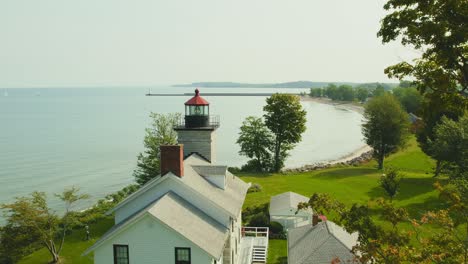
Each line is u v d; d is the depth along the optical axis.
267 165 88.81
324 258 27.33
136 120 198.75
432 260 14.52
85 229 46.66
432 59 13.88
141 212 26.50
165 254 26.02
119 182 82.12
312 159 107.81
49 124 184.88
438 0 12.81
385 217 15.40
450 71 13.88
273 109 85.50
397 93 164.62
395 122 78.50
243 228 42.19
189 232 25.73
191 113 44.00
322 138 144.00
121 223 28.23
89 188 77.62
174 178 29.56
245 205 54.09
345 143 133.00
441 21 12.69
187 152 43.69
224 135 152.00
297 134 86.31
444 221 15.23
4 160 103.25
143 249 26.12
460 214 15.52
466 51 13.06
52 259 38.81
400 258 14.35
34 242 37.06
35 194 40.28
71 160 103.31
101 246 26.45
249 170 88.62
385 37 14.35
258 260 37.03
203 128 43.19
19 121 198.50
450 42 12.79
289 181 73.06
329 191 63.59
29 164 98.69
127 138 139.75
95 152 114.25
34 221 36.81
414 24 13.45
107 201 59.53
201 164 38.50
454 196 15.36
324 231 30.75
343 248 27.80
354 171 81.88
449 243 14.80
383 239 14.64
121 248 26.39
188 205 29.31
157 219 25.30
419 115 15.28
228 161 107.06
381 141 81.12
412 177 69.69
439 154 55.62
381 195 60.09
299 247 31.27
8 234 36.56
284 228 44.44
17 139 138.75
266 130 88.88
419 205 52.84
